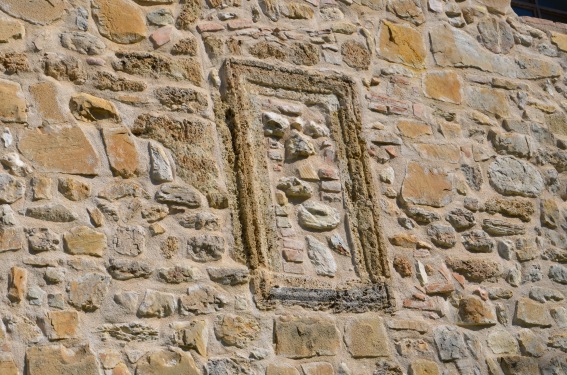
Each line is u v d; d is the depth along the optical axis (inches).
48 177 191.3
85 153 196.7
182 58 217.8
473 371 218.1
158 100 209.6
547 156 257.6
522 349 227.1
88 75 204.5
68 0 210.1
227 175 209.6
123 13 215.2
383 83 241.9
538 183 251.9
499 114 255.8
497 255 235.8
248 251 203.6
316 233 215.3
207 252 199.6
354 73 238.8
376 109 237.0
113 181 196.9
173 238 197.6
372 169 229.0
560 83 272.8
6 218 184.5
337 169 224.4
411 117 241.0
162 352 186.9
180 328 190.2
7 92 195.2
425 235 227.9
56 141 195.2
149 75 211.5
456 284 226.1
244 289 199.6
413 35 253.1
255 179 212.5
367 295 212.8
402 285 219.1
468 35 263.0
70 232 188.7
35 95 197.5
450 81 252.5
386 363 208.2
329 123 229.1
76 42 206.5
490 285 230.8
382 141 233.6
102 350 182.1
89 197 193.5
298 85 229.0
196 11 224.7
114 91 205.8
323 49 237.5
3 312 177.8
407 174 232.8
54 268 184.4
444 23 260.1
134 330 186.2
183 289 193.8
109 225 192.7
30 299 180.5
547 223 247.4
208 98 216.2
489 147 249.4
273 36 231.9
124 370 182.4
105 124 201.8
